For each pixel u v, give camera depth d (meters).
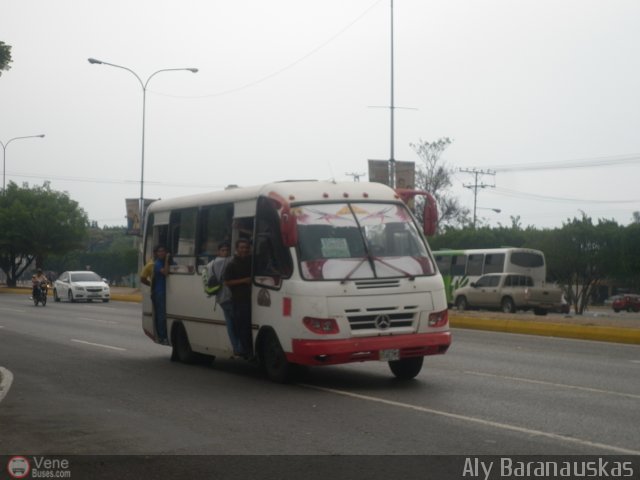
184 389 13.09
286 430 9.71
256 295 13.53
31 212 75.38
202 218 15.62
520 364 15.98
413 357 13.41
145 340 22.02
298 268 12.55
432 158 67.69
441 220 68.81
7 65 16.22
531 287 41.75
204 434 9.60
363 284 12.46
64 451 8.90
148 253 17.94
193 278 15.73
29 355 18.39
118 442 9.28
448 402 11.45
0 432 9.91
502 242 61.75
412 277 12.77
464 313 33.66
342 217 13.09
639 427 9.64
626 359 16.91
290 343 12.59
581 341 21.50
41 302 44.84
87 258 96.62
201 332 15.48
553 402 11.39
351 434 9.41
